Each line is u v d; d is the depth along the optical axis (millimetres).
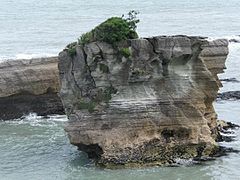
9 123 58344
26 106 60594
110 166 43531
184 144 45094
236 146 48312
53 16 160125
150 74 44156
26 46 103625
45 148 49625
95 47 44094
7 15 162750
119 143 43812
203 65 45750
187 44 44281
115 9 183875
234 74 82125
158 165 43938
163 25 136875
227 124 54656
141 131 44188
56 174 43219
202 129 45688
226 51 48625
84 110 44375
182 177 42000
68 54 46312
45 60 60969
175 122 44812
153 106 44375
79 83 45375
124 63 43812
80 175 42750
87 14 166500
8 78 59500
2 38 114688
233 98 66938
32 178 42656
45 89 60469
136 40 43875
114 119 43938
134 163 43781
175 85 44844
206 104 48000
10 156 47688
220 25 137625
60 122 58344
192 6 194875
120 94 44000
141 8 187875
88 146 44719
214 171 43062
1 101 59625
